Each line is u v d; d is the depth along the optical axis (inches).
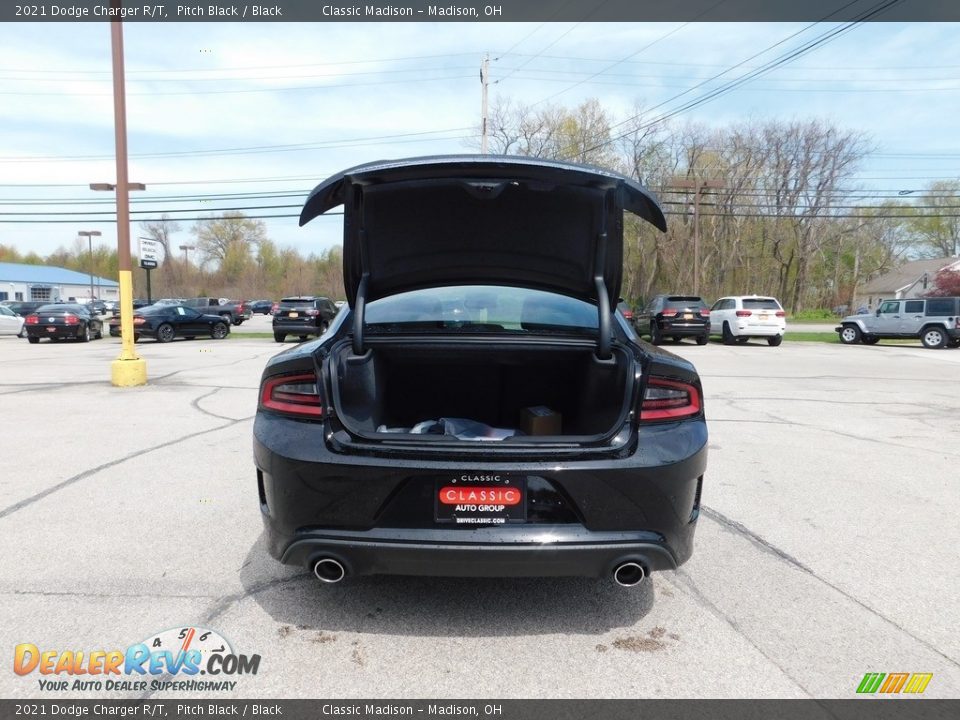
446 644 97.7
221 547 133.0
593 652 96.2
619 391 106.7
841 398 354.6
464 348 121.0
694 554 133.7
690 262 1943.9
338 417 96.3
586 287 133.2
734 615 108.0
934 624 105.4
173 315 854.5
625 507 93.0
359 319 115.1
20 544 133.6
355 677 89.2
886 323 800.3
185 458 205.3
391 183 109.5
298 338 982.4
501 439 95.3
